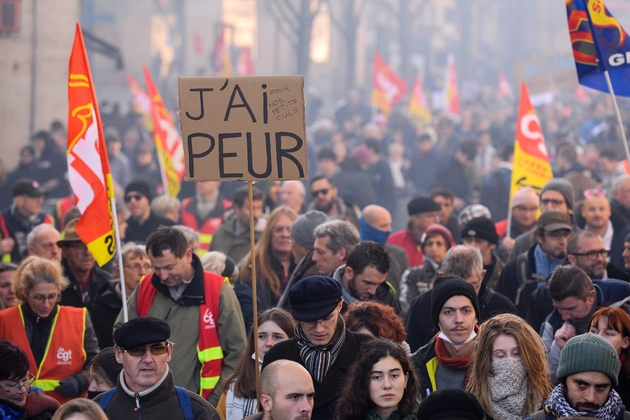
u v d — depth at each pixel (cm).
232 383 749
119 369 753
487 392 669
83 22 6294
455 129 3475
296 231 1035
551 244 1009
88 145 879
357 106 3944
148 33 6394
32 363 879
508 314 694
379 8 7031
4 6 2761
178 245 834
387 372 637
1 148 2781
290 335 764
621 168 1931
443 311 726
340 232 918
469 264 869
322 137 2834
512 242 1284
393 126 3491
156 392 656
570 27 954
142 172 2342
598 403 605
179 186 1650
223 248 1332
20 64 2791
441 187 1425
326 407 687
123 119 3338
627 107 3812
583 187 1620
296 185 1505
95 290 1052
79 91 879
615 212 1248
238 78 725
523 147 1345
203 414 666
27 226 1416
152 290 862
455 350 733
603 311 716
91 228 878
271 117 723
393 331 747
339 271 875
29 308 888
